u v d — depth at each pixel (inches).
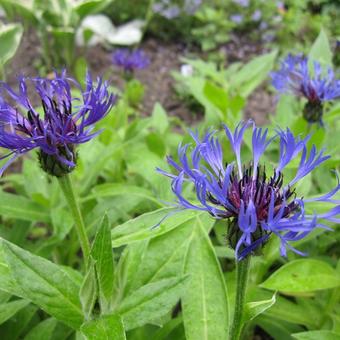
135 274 8.1
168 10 30.2
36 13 25.7
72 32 25.6
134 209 11.8
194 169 6.2
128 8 31.7
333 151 12.1
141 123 13.8
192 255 7.9
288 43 31.0
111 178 14.5
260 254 6.4
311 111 12.4
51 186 12.8
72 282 7.1
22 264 6.9
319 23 31.4
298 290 8.8
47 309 7.0
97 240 6.8
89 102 7.6
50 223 11.5
